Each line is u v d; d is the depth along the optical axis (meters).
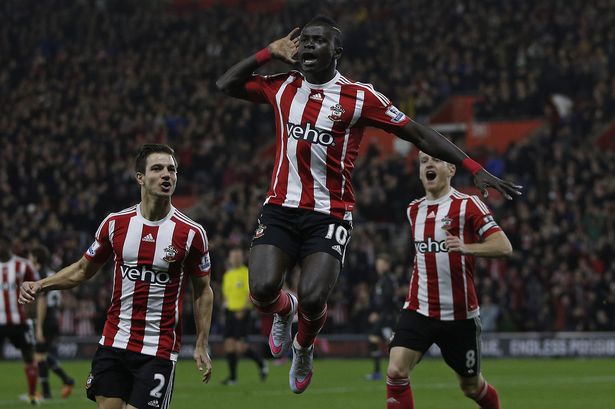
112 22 53.56
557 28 46.78
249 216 36.53
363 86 9.34
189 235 9.70
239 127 44.56
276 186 9.39
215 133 44.03
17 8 54.72
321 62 9.21
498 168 38.94
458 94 46.09
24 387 22.28
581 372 25.38
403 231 35.78
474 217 12.05
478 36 47.75
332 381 23.17
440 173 12.24
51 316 19.48
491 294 31.33
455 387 21.45
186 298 31.55
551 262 31.92
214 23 53.12
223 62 49.12
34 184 40.34
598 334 30.52
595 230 33.44
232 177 42.38
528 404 17.84
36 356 19.41
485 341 31.08
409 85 45.25
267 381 23.16
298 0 57.91
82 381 23.72
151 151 9.70
